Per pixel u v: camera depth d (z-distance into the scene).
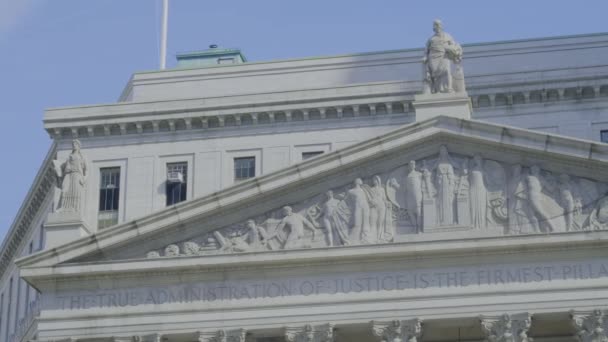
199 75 99.88
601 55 95.31
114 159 96.81
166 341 72.75
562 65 95.31
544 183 71.56
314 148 94.75
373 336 72.25
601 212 70.62
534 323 70.81
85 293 73.50
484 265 70.81
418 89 93.81
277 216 73.25
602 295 69.38
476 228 71.19
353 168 73.12
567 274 70.06
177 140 96.75
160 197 95.75
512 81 93.62
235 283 72.50
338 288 71.56
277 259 71.94
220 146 96.06
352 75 98.06
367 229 71.94
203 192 95.25
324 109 94.75
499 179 72.06
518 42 96.44
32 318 101.50
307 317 71.19
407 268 71.31
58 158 97.25
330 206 72.56
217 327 71.81
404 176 72.75
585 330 69.12
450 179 72.19
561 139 71.06
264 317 71.56
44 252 73.62
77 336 72.62
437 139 72.81
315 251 71.62
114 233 73.56
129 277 73.31
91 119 96.94
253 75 99.19
